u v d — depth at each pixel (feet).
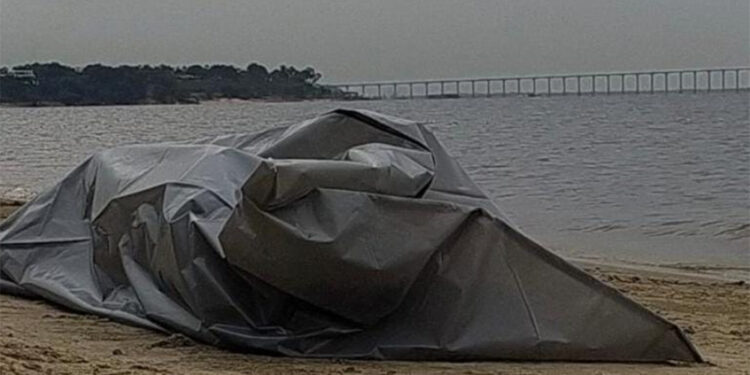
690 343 25.44
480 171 121.39
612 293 25.12
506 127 217.36
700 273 50.11
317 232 23.34
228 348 25.43
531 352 24.52
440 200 26.32
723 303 38.73
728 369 24.99
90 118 268.00
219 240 24.86
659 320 25.14
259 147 31.58
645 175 113.19
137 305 28.81
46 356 22.99
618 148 152.05
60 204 34.22
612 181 107.45
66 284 31.63
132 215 30.07
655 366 24.90
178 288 27.20
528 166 127.13
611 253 59.31
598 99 435.12
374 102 426.51
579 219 77.05
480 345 24.56
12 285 33.22
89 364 22.40
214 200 27.89
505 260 25.08
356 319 24.80
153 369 22.45
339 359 24.66
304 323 25.27
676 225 72.13
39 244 33.50
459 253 24.94
